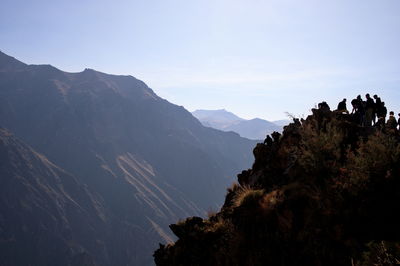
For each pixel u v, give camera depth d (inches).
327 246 295.1
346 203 313.6
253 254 335.6
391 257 240.1
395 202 297.7
